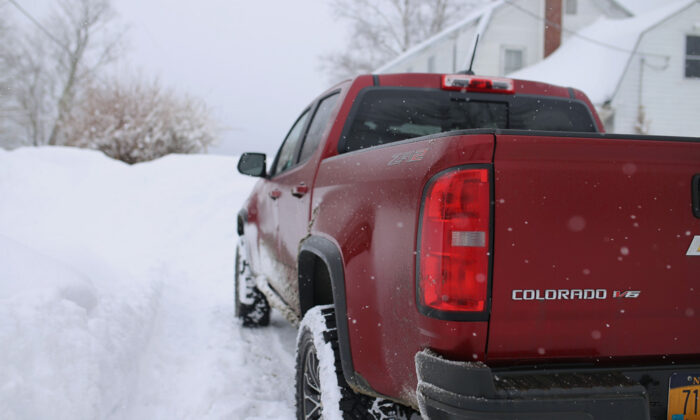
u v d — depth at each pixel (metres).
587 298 1.88
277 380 4.07
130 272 6.64
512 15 20.81
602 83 17.39
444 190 1.85
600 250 1.88
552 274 1.85
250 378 4.03
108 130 17.77
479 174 1.82
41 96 29.81
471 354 1.83
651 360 1.98
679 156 1.93
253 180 13.07
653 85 17.95
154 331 4.98
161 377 4.02
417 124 3.41
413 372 2.00
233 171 13.45
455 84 3.44
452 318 1.82
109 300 4.61
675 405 1.94
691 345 1.99
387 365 2.16
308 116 3.98
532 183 1.84
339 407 2.45
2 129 28.61
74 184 11.20
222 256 9.05
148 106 18.41
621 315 1.91
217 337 4.99
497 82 3.50
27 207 9.19
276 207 4.04
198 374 4.09
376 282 2.22
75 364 3.18
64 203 9.96
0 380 2.72
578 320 1.88
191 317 5.70
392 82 3.41
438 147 1.93
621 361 1.95
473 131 1.85
